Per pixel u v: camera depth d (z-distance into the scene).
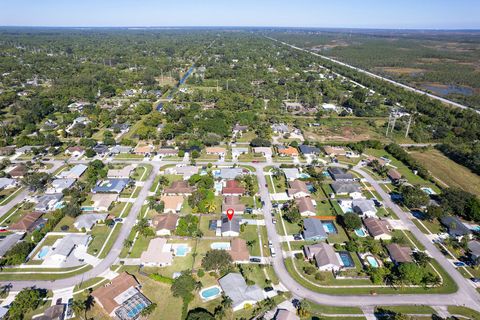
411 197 128.38
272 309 83.31
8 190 137.62
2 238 107.56
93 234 110.56
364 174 157.88
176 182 139.50
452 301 88.19
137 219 119.25
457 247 107.31
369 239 109.44
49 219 114.25
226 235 110.88
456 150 180.12
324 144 189.00
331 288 91.06
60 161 164.25
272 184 145.50
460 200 126.06
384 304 86.38
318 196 138.00
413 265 92.25
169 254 99.56
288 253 104.00
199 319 74.62
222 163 164.88
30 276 92.62
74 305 79.56
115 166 158.50
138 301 83.00
